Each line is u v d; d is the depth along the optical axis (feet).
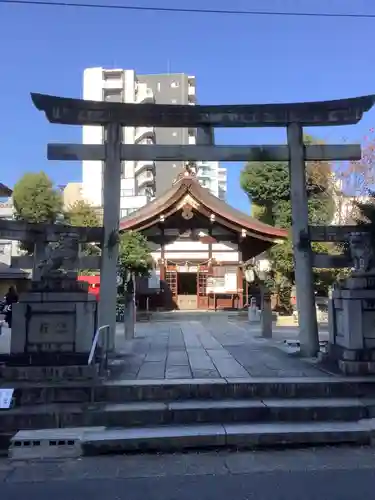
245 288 94.02
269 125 33.83
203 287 95.81
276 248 74.54
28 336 24.44
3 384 22.21
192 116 33.47
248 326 59.11
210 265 94.48
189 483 15.34
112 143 33.06
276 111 33.32
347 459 17.43
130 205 151.23
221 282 94.27
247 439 18.61
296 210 32.81
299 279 32.30
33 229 30.86
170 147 33.24
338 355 26.81
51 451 18.07
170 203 83.35
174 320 70.18
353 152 33.19
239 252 94.79
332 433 18.89
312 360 29.53
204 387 22.21
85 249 72.43
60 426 19.89
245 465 16.92
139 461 17.43
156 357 30.96
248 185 104.22
